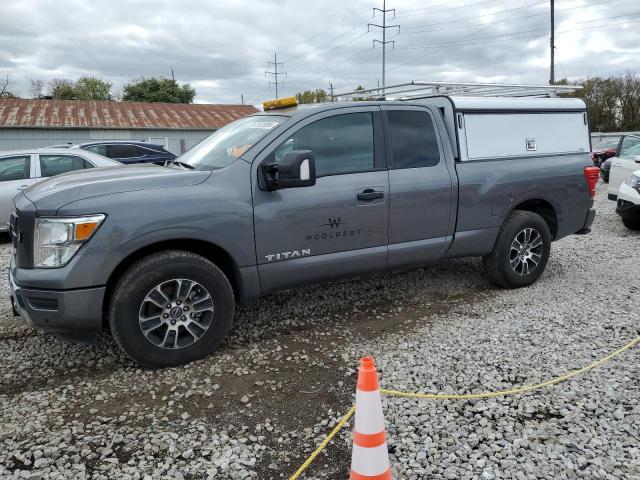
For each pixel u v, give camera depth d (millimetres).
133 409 3248
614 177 10578
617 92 46031
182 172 3887
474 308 4973
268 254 4031
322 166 4258
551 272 6207
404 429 2963
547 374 3557
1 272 6590
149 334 3660
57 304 3430
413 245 4711
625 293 5281
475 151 5047
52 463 2715
